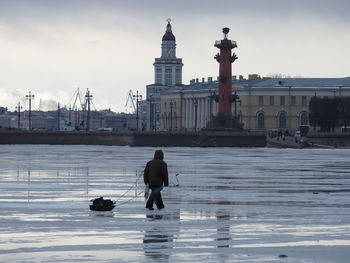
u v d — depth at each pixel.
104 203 51.75
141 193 66.06
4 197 61.53
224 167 116.50
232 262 34.22
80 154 175.88
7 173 95.06
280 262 34.22
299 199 62.09
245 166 120.50
